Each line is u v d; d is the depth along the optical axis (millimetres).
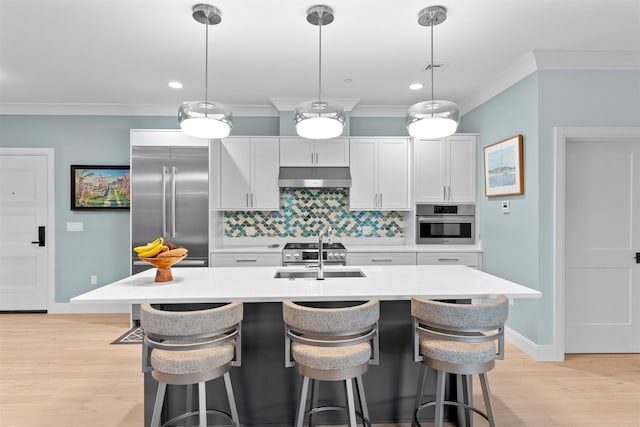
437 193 4133
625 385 2547
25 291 4340
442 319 1605
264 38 2607
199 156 3865
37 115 4293
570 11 2273
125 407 2264
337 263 3828
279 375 2086
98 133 4348
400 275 2305
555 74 2951
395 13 2279
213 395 2066
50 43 2686
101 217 4383
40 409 2238
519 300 3211
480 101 3918
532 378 2648
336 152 4191
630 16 2336
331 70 3211
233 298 1733
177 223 3848
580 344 3080
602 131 2939
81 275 4375
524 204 3154
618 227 3072
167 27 2451
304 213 4480
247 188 4176
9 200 4301
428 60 3006
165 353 1583
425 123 1995
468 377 1946
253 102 4195
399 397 2137
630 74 2945
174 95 3924
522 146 3164
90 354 3096
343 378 1562
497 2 2168
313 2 2156
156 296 1742
